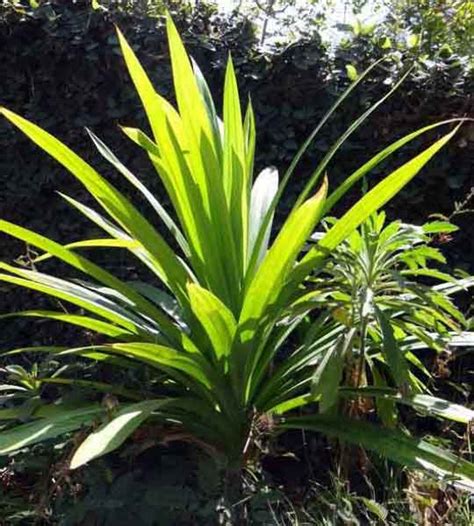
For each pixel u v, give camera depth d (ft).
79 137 12.59
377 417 10.95
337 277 8.51
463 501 8.55
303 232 7.50
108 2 12.38
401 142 7.97
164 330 8.68
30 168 12.80
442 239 9.72
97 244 8.43
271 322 8.31
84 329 12.57
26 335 12.92
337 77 11.81
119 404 8.77
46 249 8.47
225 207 8.21
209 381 8.43
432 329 9.31
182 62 8.05
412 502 8.34
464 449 9.70
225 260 8.47
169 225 9.02
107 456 9.43
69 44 12.39
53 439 9.20
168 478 8.83
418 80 11.47
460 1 16.42
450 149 11.51
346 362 8.36
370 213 7.78
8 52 12.68
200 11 12.44
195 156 8.24
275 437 9.38
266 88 11.94
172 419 8.83
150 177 12.32
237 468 8.57
